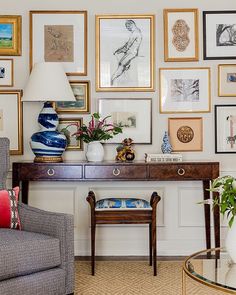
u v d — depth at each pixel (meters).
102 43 3.59
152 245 3.11
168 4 3.60
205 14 3.58
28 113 3.59
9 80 3.58
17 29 3.57
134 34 3.59
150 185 3.61
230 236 2.00
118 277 2.96
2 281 2.10
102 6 3.59
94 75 3.61
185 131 3.60
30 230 2.53
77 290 2.69
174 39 3.59
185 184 3.59
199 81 3.60
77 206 3.61
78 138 3.41
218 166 3.19
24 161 3.44
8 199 2.59
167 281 2.87
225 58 3.59
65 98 3.21
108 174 3.19
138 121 3.60
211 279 1.80
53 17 3.58
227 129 3.60
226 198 1.97
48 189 3.61
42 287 2.25
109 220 3.03
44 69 3.21
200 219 3.60
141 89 3.59
